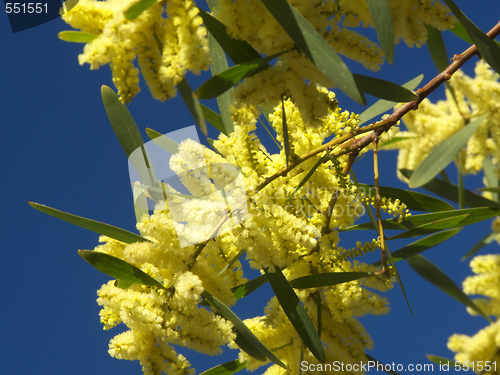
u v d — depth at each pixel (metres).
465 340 1.05
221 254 0.87
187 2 0.75
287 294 0.82
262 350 0.81
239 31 0.76
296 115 0.87
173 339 0.80
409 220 0.93
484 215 0.92
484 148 1.23
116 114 0.87
